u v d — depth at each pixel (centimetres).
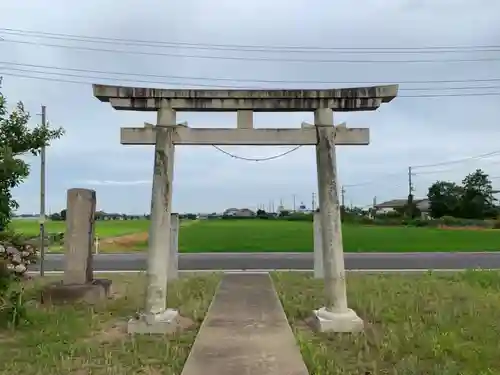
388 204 8881
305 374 600
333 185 899
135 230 4641
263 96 914
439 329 820
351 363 670
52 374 625
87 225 1245
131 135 922
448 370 616
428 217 6006
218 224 6378
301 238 3538
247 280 1448
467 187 5847
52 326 873
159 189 895
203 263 2066
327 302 886
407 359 667
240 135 921
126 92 909
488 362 656
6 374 623
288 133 923
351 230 4581
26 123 945
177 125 925
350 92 909
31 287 1306
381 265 1956
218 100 920
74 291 1159
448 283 1360
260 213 10200
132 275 1655
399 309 984
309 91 911
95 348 742
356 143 923
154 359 692
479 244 2952
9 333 834
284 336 777
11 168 794
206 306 1050
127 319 963
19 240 1454
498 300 1088
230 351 694
